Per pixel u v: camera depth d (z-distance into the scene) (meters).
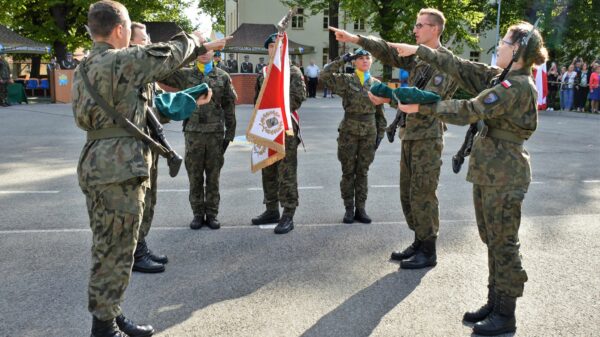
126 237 3.18
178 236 5.50
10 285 4.21
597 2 23.23
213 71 5.61
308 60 38.72
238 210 6.49
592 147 11.57
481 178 3.49
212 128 5.61
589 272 4.58
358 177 6.01
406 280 4.40
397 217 6.27
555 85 20.45
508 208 3.45
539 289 4.23
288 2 28.52
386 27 26.30
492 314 3.58
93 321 3.21
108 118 3.09
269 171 5.89
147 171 3.18
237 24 38.38
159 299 4.02
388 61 4.74
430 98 3.37
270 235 5.56
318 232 5.68
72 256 4.86
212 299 4.02
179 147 10.87
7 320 3.64
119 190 3.12
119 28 3.20
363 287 4.26
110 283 3.15
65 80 22.55
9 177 8.09
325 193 7.36
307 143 11.63
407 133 4.61
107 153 3.08
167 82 5.54
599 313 3.84
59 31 28.09
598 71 18.75
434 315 3.79
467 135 3.86
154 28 27.30
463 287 4.27
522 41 3.36
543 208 6.66
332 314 3.79
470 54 40.59
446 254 5.02
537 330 3.58
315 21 38.38
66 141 11.72
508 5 25.00
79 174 3.17
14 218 6.00
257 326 3.61
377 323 3.66
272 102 4.92
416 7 24.27
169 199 6.95
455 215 6.33
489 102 3.30
